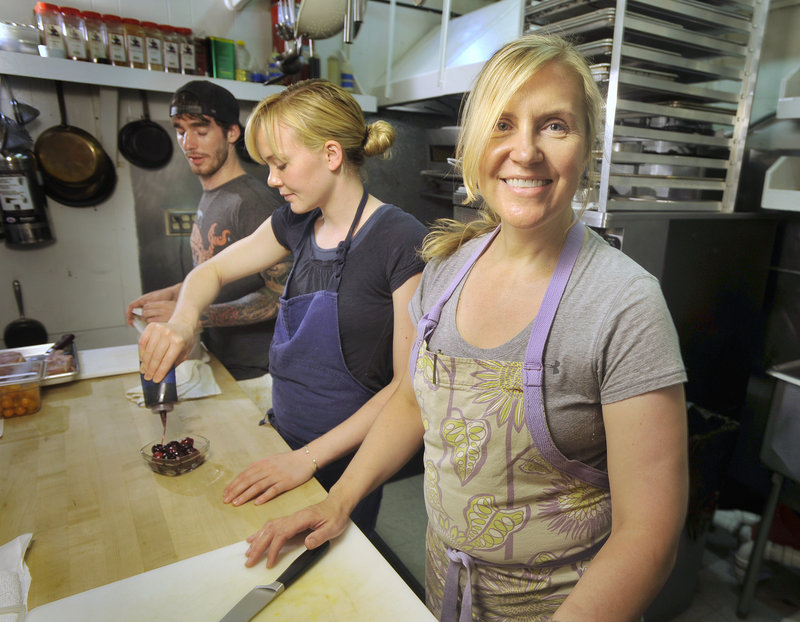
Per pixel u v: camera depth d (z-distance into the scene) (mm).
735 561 1877
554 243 733
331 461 1059
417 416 977
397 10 2738
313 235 1281
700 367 1797
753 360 2004
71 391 1424
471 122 675
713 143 1690
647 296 635
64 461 1077
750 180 1947
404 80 2451
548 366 688
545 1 1671
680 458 640
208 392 1414
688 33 1548
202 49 2309
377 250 1136
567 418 696
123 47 2150
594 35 1567
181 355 1186
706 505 1642
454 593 859
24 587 743
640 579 600
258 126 1121
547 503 756
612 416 655
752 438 2066
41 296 2350
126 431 1206
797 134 1807
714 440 1579
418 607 712
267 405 1755
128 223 2432
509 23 2025
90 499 952
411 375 873
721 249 1685
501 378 723
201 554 812
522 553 789
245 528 877
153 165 2402
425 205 2791
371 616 698
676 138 1616
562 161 640
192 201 2512
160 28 2191
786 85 1666
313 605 715
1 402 1255
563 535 764
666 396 625
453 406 771
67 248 2352
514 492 760
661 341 624
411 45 2807
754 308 1882
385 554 2010
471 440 756
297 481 996
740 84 1869
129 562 801
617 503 663
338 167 1136
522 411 710
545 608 809
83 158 2271
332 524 851
